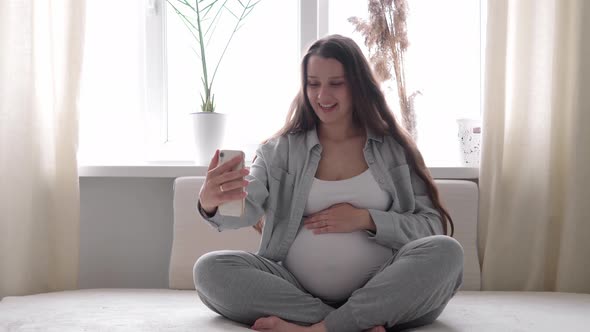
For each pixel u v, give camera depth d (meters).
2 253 2.16
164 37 2.61
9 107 2.18
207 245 2.20
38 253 2.21
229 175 1.38
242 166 1.41
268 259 1.68
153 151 2.61
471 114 2.66
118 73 2.60
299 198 1.67
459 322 1.50
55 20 2.26
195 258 2.19
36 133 2.21
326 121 1.69
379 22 2.46
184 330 1.37
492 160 2.26
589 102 2.21
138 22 2.60
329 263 1.58
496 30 2.27
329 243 1.59
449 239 1.44
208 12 2.62
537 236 2.24
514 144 2.28
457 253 1.42
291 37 2.65
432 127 2.66
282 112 2.65
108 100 2.59
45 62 2.26
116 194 2.46
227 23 2.64
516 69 2.29
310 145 1.72
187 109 2.65
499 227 2.24
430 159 2.64
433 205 1.79
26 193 2.17
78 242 2.24
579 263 2.21
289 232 1.65
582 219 2.21
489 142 2.27
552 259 2.29
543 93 2.26
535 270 2.24
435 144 2.66
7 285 2.16
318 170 1.74
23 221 2.17
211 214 1.50
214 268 1.48
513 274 2.25
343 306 1.40
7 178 2.17
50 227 2.23
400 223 1.60
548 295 2.02
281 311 1.45
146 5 2.60
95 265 2.46
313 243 1.60
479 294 2.05
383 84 2.51
